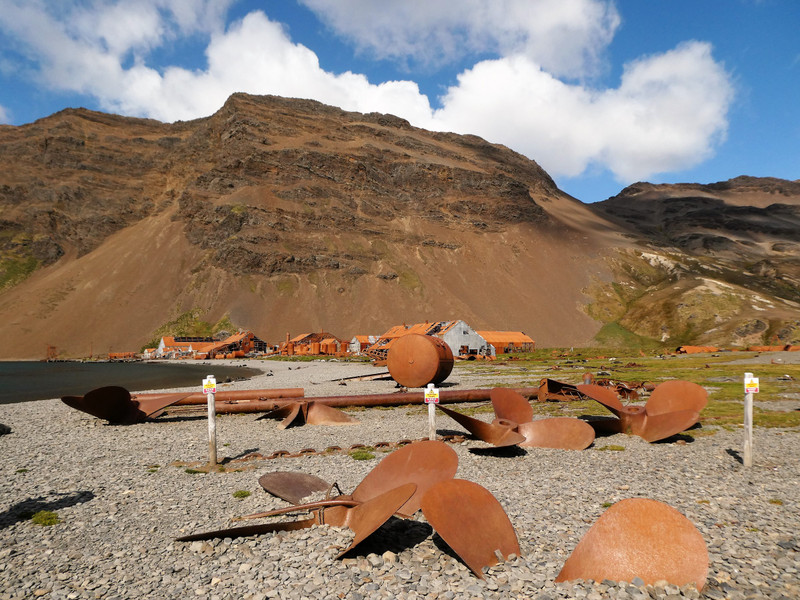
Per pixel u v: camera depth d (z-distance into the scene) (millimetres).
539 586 6469
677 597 6074
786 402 24484
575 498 10484
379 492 9422
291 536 8398
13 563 7652
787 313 182000
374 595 6312
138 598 6414
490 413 24078
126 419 23219
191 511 10133
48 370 100438
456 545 6977
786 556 7289
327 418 22094
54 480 12930
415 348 34500
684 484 11453
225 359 151625
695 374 40781
